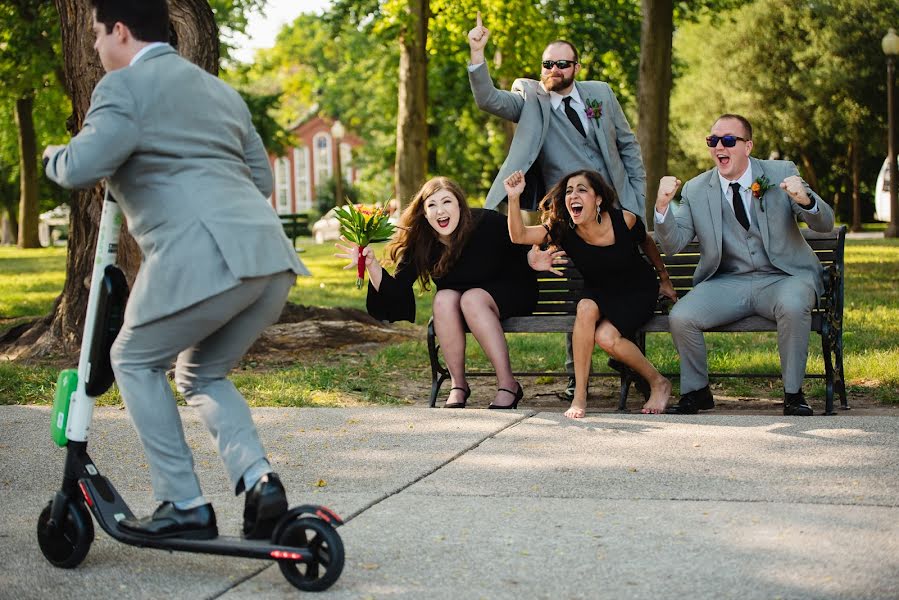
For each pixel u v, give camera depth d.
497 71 22.17
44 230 49.72
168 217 3.23
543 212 5.96
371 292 5.96
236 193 3.32
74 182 3.16
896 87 32.34
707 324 5.83
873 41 32.56
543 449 4.98
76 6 7.93
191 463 3.37
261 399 6.52
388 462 4.84
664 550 3.52
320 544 3.27
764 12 34.62
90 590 3.32
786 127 34.62
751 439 5.04
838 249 5.99
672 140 40.44
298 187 71.75
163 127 3.24
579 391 5.78
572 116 6.43
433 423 5.63
